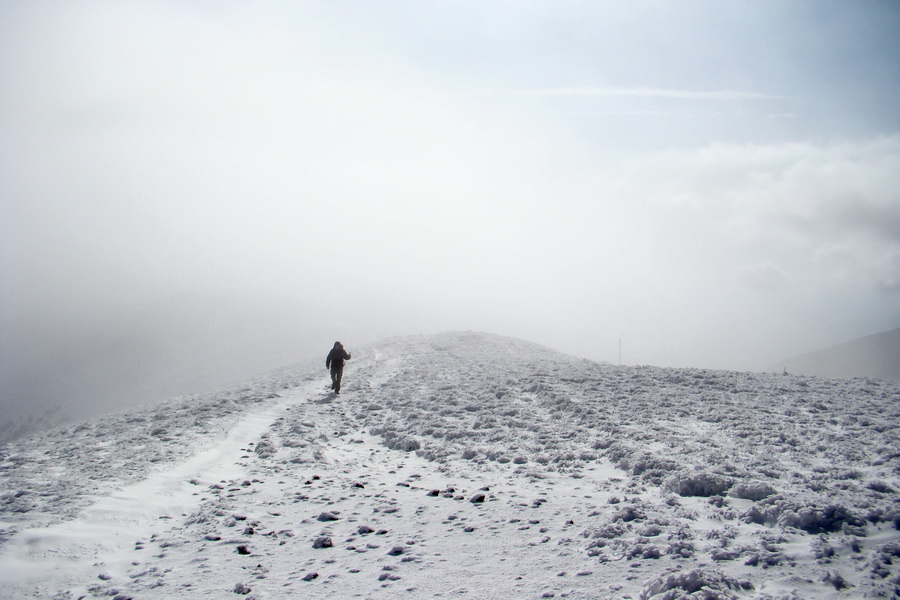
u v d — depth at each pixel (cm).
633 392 1762
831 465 899
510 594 486
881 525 592
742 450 1019
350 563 589
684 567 516
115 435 1465
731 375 2122
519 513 751
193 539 692
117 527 739
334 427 1594
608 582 495
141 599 509
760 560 518
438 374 2597
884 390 1692
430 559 589
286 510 818
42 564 606
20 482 959
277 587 528
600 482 904
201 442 1336
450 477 1005
